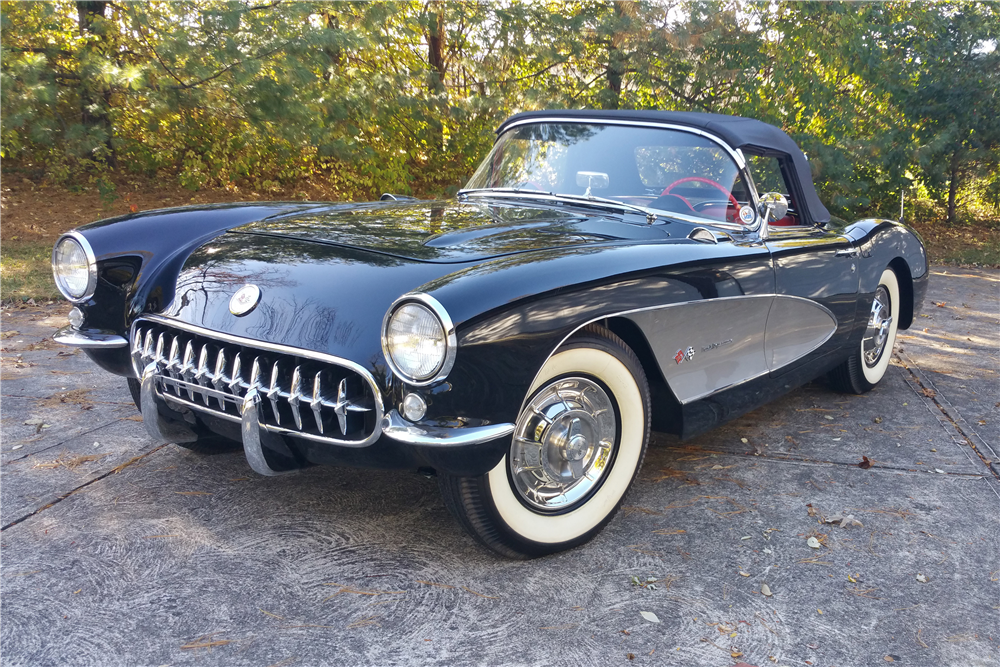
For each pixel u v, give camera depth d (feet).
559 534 8.30
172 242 9.50
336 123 33.09
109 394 13.14
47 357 15.34
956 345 19.16
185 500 9.30
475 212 10.07
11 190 35.96
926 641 7.02
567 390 8.20
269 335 7.45
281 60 28.96
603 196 10.99
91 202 36.04
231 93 29.19
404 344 6.64
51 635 6.65
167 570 7.76
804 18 36.09
